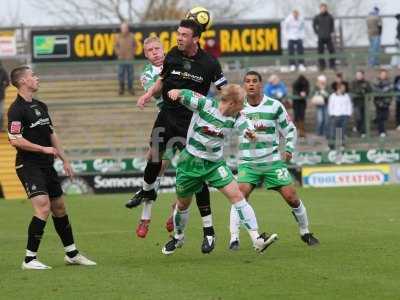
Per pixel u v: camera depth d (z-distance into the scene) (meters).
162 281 28.16
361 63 90.19
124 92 83.81
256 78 34.91
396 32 91.62
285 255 33.16
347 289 26.17
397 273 28.67
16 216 54.75
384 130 83.12
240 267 30.52
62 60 84.44
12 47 85.69
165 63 32.59
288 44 87.50
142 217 34.59
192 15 34.22
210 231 32.78
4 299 26.06
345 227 42.88
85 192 74.06
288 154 35.44
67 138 80.69
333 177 76.12
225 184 31.55
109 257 34.31
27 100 31.02
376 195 64.31
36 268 31.31
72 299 25.73
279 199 60.81
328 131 80.88
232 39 85.31
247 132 34.31
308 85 80.69
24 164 31.02
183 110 32.94
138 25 84.62
